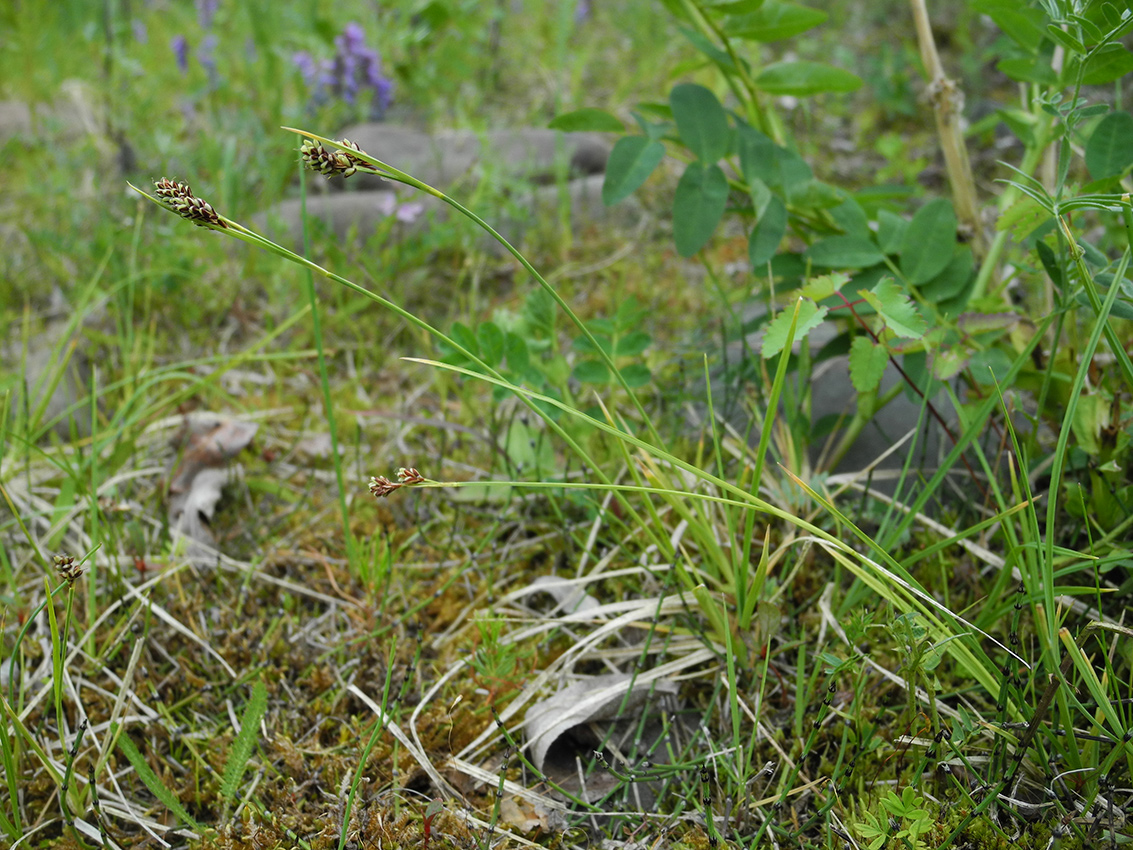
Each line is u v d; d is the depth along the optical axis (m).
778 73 0.50
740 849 0.40
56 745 0.43
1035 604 0.40
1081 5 0.40
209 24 0.92
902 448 0.51
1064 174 0.40
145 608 0.46
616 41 1.10
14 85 0.93
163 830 0.41
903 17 1.07
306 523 0.51
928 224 0.48
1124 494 0.43
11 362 0.58
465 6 0.90
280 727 0.44
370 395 0.58
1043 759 0.39
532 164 0.76
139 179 0.66
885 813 0.38
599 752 0.41
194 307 0.61
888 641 0.44
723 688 0.44
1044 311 0.49
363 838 0.40
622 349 0.49
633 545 0.49
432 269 0.67
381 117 0.85
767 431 0.41
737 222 0.73
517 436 0.51
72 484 0.49
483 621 0.42
